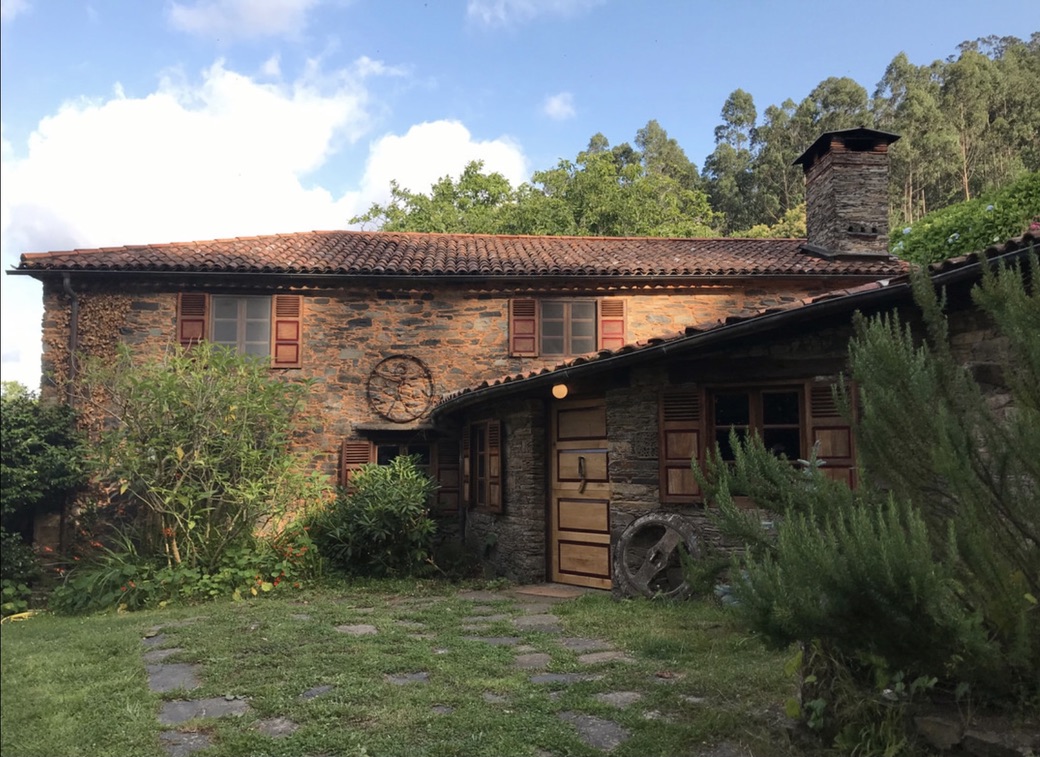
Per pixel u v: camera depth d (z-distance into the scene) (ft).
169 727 12.17
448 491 37.65
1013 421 9.93
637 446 24.63
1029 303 9.89
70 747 11.30
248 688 13.99
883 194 40.40
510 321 38.32
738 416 23.73
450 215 86.43
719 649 16.15
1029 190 33.32
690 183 157.89
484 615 21.66
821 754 10.46
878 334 10.96
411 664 15.64
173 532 27.17
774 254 41.52
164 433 28.25
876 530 9.79
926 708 10.25
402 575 29.94
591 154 88.12
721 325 21.24
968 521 9.44
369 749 11.02
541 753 10.94
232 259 36.35
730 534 12.07
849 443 21.53
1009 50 150.71
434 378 37.76
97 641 18.47
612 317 38.70
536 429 28.60
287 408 33.47
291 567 28.32
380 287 37.81
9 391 38.11
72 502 33.76
